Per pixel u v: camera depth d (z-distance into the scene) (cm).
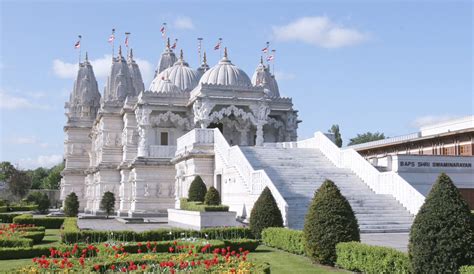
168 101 5331
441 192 1288
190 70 6334
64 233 2291
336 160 3688
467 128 3972
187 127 5350
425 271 1269
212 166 4025
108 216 4847
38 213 6112
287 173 3303
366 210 2858
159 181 5041
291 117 5888
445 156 3491
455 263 1236
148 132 5216
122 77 7131
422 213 1300
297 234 1989
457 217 1259
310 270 1628
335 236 1684
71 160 7756
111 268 1489
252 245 2092
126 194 5472
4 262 1892
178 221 3444
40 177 14200
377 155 4869
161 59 7606
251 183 3083
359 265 1533
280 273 1575
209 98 4894
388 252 1425
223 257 1585
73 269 1429
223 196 3681
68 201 4734
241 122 5378
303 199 2875
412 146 4375
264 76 7262
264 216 2345
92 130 7469
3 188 10581
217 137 3984
